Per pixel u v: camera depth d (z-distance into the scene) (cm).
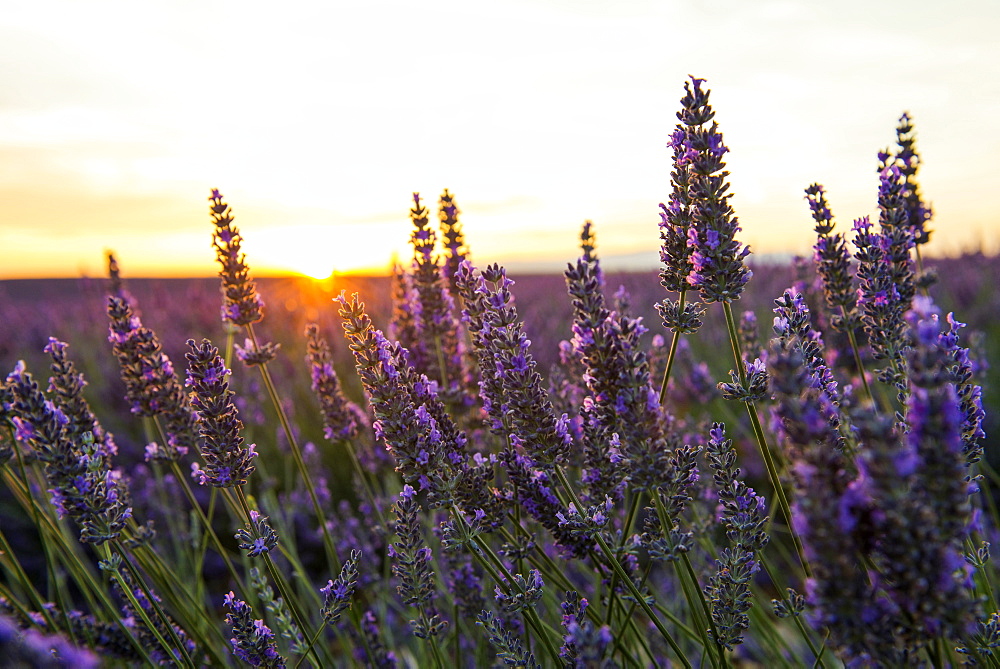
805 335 207
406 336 343
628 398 186
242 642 219
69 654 113
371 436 386
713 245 200
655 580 407
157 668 248
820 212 241
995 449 500
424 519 372
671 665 301
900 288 235
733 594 199
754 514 200
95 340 949
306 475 296
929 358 122
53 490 220
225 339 875
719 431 206
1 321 1135
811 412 122
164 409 277
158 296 1082
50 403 223
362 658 327
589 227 315
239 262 294
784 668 284
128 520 270
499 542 306
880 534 122
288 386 712
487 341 210
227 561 277
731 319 203
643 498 303
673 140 212
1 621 111
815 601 122
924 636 120
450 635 323
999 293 866
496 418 237
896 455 115
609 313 195
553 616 297
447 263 328
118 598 344
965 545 213
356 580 230
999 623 171
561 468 219
